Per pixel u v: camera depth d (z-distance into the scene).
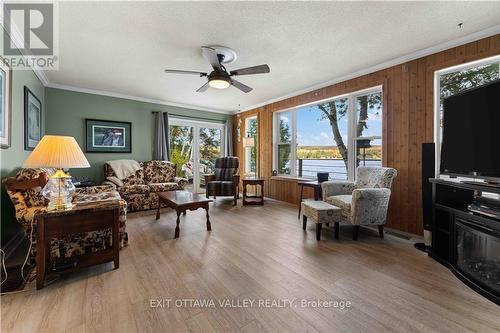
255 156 6.00
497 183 1.90
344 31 2.44
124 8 2.04
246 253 2.37
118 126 4.88
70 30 2.39
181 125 5.88
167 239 2.77
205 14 2.13
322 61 3.20
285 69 3.49
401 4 2.01
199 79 3.94
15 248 2.46
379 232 2.89
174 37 2.54
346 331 1.32
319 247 2.55
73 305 1.54
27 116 2.93
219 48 2.77
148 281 1.83
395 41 2.65
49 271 1.78
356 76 3.64
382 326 1.35
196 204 3.01
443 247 2.26
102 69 3.47
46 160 1.80
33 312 1.47
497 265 1.74
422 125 2.91
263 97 5.13
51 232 1.78
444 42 2.67
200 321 1.39
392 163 3.21
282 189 5.12
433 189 2.32
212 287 1.75
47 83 4.02
